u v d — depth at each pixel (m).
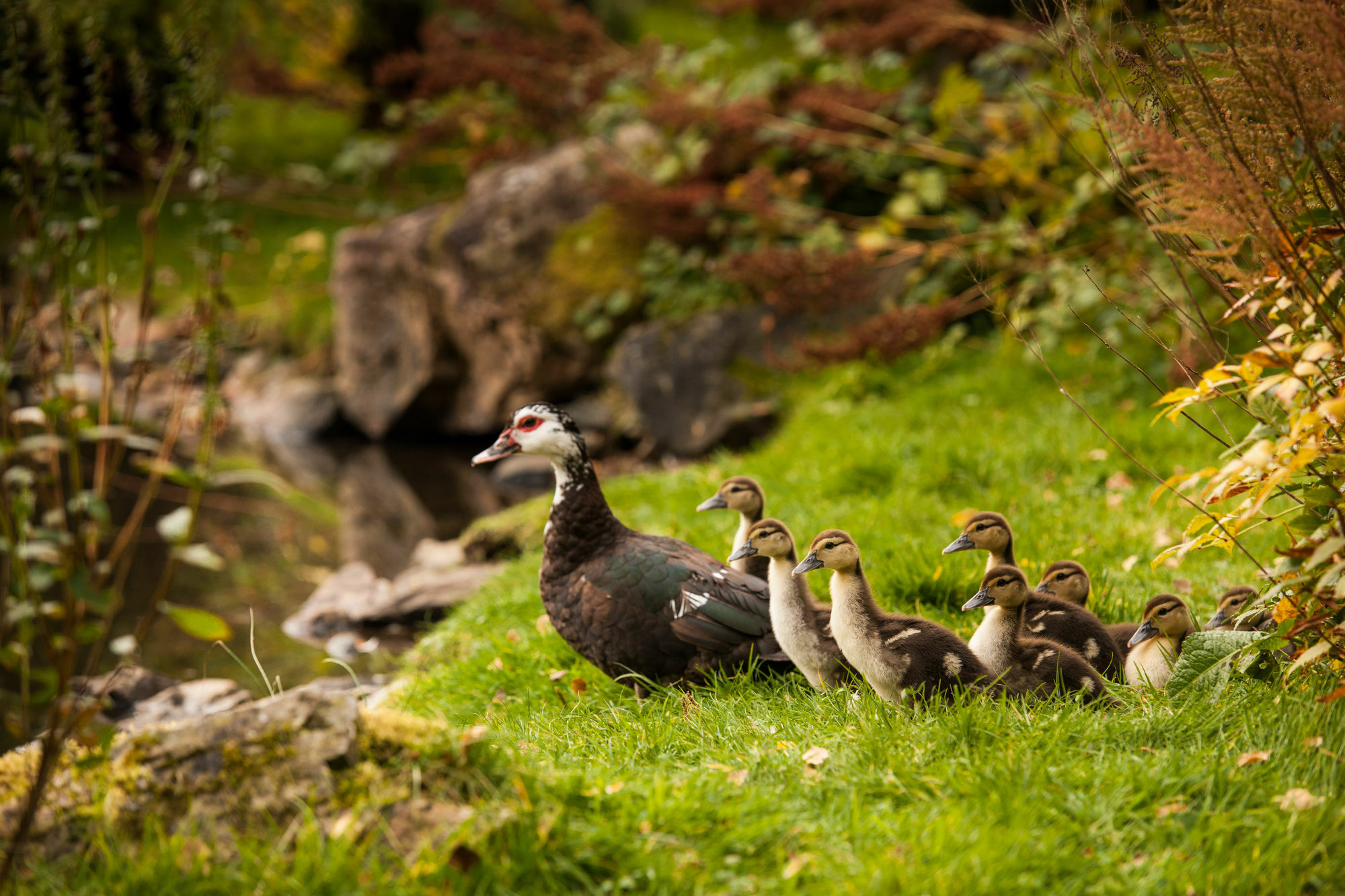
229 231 6.48
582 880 5.65
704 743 7.75
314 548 20.58
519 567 15.34
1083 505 14.14
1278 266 6.65
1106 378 18.80
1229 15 6.49
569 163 28.11
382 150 33.03
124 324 30.27
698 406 24.00
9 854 5.51
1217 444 15.41
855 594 8.23
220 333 6.38
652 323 25.00
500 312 26.95
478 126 29.69
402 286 28.94
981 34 24.05
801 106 24.59
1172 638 8.69
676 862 5.82
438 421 29.22
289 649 15.42
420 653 13.33
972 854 5.70
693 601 9.70
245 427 30.23
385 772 6.08
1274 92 6.41
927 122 25.14
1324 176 6.51
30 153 5.97
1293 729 6.75
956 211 24.19
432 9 38.09
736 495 11.29
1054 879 5.68
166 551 19.94
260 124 43.91
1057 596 9.69
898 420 18.98
